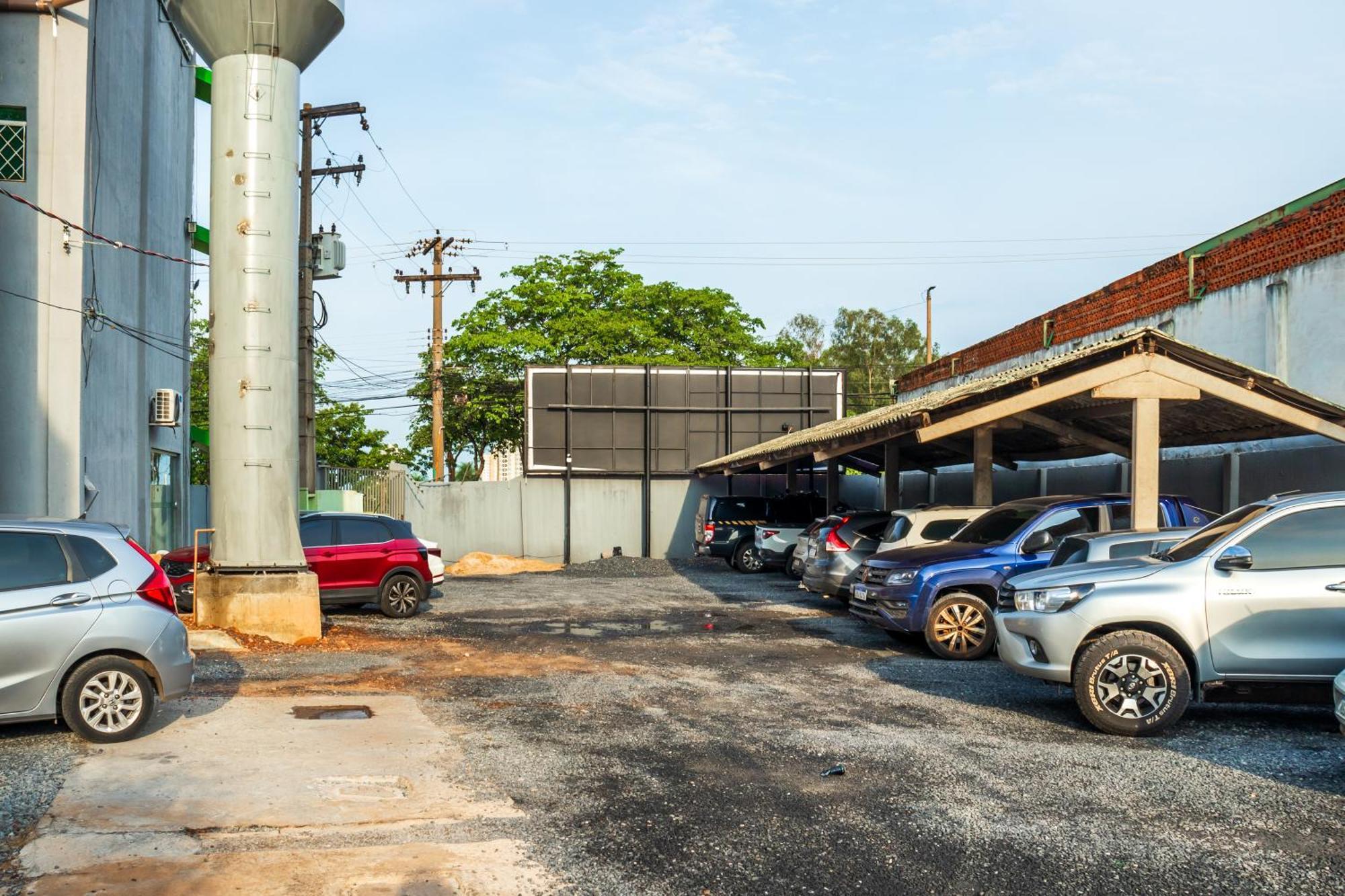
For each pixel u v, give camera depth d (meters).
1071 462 23.69
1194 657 8.35
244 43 13.95
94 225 16.62
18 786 6.45
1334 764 7.29
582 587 23.03
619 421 32.38
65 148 15.51
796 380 33.09
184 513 23.47
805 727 8.52
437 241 37.44
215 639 12.82
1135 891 4.96
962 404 14.02
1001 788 6.66
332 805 6.14
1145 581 8.52
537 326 45.00
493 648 13.34
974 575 12.49
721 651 13.07
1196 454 19.20
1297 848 5.51
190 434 24.02
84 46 15.67
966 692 10.16
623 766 7.18
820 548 17.83
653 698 9.83
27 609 7.50
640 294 45.88
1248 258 18.16
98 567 7.86
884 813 6.12
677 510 32.53
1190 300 19.95
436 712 9.09
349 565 16.48
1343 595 8.20
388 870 5.10
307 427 24.22
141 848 5.34
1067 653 8.52
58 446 15.27
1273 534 8.48
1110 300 23.23
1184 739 8.10
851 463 30.53
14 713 7.46
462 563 28.80
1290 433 15.15
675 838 5.67
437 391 37.28
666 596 20.66
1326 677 8.19
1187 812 6.14
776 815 6.10
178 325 23.19
